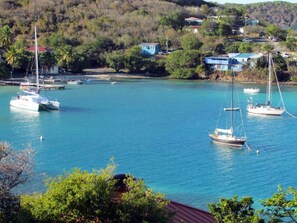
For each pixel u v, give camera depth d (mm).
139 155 77438
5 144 31859
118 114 113938
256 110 120875
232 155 78625
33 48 195750
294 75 191250
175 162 73812
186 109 123750
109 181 31672
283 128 103062
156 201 31578
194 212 39094
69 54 192375
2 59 184625
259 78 192375
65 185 30094
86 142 85438
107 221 30281
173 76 198625
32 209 29906
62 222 29828
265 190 61625
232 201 29719
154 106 126750
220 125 104438
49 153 77438
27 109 117375
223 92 158875
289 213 27719
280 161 75312
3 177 30375
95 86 165375
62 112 115250
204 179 65625
